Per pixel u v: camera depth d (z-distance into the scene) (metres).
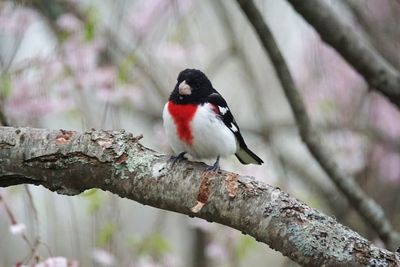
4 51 10.23
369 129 13.38
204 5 14.23
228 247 11.45
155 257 10.43
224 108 8.11
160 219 12.24
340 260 5.52
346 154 12.98
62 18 10.88
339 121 13.04
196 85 7.92
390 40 13.47
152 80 12.02
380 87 9.77
